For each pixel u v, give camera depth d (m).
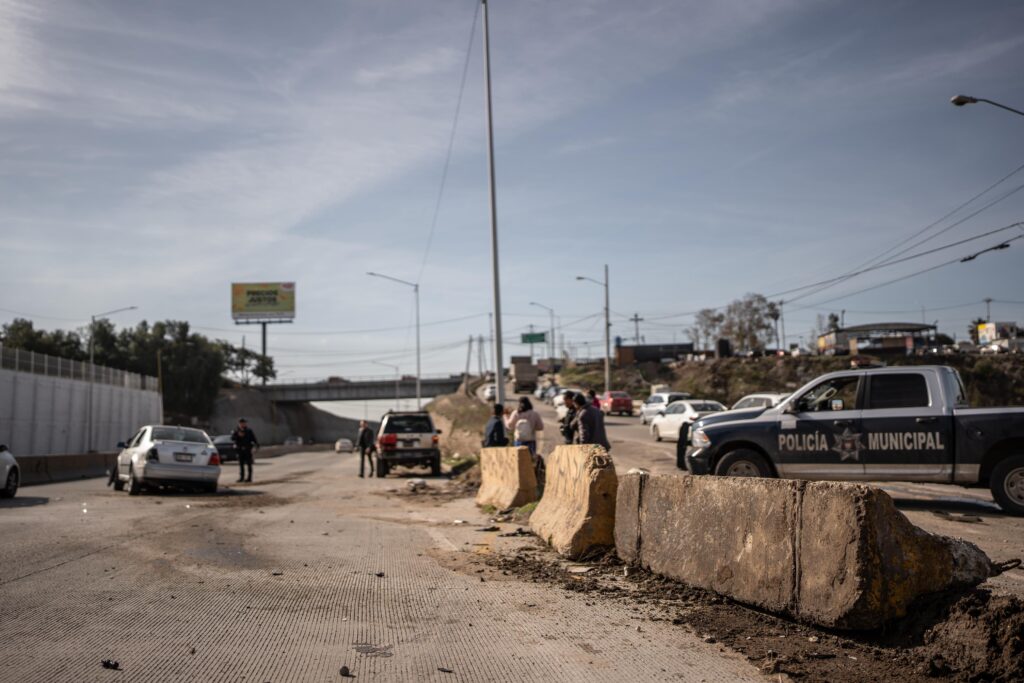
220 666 4.90
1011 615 4.59
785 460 12.28
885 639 5.17
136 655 5.09
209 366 114.25
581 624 5.96
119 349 109.94
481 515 13.93
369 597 6.93
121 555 8.92
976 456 11.38
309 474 30.84
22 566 8.11
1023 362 76.31
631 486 8.04
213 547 9.69
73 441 49.56
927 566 5.26
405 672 4.84
